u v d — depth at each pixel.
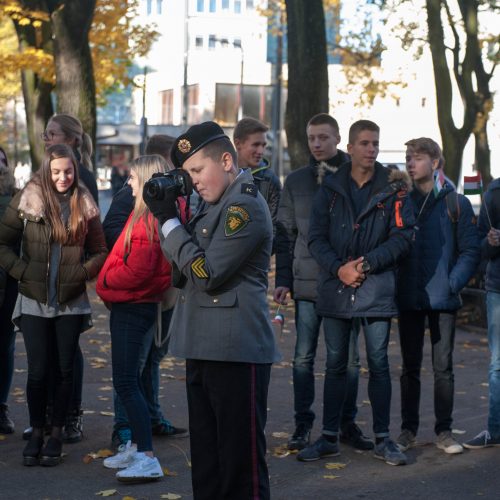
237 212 5.26
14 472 7.35
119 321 7.30
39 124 23.56
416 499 6.86
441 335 8.10
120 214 7.78
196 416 5.48
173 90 90.25
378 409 7.77
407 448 8.15
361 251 7.62
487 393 10.47
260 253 5.39
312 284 8.10
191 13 87.50
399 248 7.50
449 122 23.27
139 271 7.17
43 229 7.36
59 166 7.38
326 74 17.62
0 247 7.48
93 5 19.70
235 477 5.36
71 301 7.48
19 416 9.06
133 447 7.46
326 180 7.82
